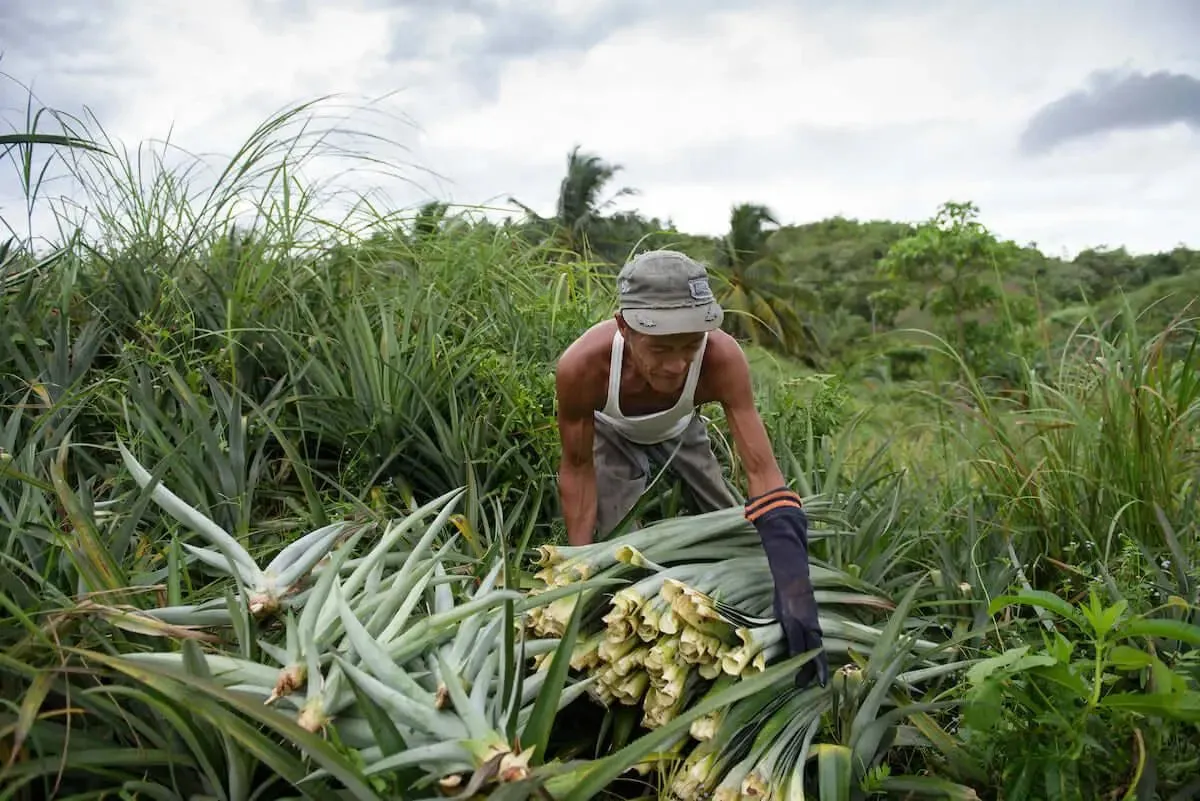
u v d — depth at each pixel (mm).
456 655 1969
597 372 2768
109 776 1828
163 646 2104
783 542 2453
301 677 1837
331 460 3627
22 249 3967
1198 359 3588
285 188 4426
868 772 2232
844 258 69750
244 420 3170
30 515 2373
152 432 2855
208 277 3982
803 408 4332
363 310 3898
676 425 3051
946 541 3500
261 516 3314
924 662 2719
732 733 2197
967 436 4168
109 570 2176
